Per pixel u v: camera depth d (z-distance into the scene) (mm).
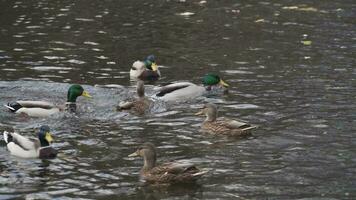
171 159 15141
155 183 13852
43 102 18812
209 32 29297
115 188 13586
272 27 30125
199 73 23172
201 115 18562
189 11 33812
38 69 23250
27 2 35562
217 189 13500
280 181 13875
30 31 29062
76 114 18656
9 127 17625
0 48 26062
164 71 23562
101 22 31109
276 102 19594
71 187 13656
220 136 16766
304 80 21875
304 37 28109
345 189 13461
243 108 19109
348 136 16578
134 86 21656
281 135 16750
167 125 17734
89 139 16625
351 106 19047
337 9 33938
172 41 27750
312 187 13570
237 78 22344
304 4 35250
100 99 20141
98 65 24047
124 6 34969
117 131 17266
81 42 27281
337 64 23875
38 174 14375
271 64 24031
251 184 13742
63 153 15656
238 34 28875
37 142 15578
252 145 16078
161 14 33062
